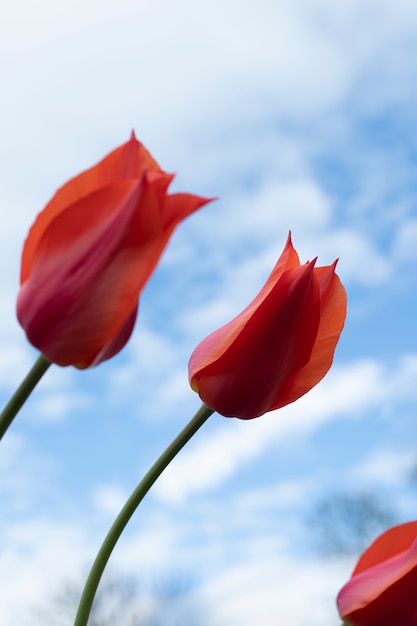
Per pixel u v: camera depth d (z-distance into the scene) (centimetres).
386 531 48
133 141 38
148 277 36
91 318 36
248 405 43
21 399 36
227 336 42
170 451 41
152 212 36
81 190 37
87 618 38
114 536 39
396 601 46
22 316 36
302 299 42
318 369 44
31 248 37
